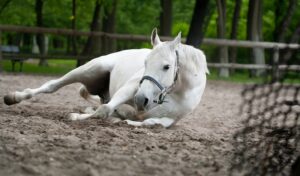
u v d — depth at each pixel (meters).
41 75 22.92
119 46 39.44
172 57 8.23
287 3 39.44
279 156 6.09
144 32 43.75
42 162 5.57
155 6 38.66
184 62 8.61
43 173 5.15
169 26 29.88
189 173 5.68
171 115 8.91
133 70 9.29
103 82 10.12
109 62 9.83
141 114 9.00
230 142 7.77
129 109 9.24
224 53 29.70
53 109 10.77
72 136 7.20
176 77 8.42
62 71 27.61
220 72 30.02
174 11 45.84
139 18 41.59
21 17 35.94
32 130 7.50
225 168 6.00
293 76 6.20
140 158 6.19
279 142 6.59
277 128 6.98
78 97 14.28
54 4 34.75
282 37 33.62
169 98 8.77
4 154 5.83
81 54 28.67
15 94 9.76
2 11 35.53
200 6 25.33
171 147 7.07
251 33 32.06
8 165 5.35
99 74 9.89
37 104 11.82
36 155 5.86
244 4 42.12
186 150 6.93
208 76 28.92
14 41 50.62
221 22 32.22
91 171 5.29
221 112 12.95
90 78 9.92
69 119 8.98
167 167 5.86
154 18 41.62
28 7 35.72
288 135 6.53
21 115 9.13
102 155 6.13
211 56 33.34
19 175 5.04
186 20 45.75
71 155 6.01
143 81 8.01
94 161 5.78
